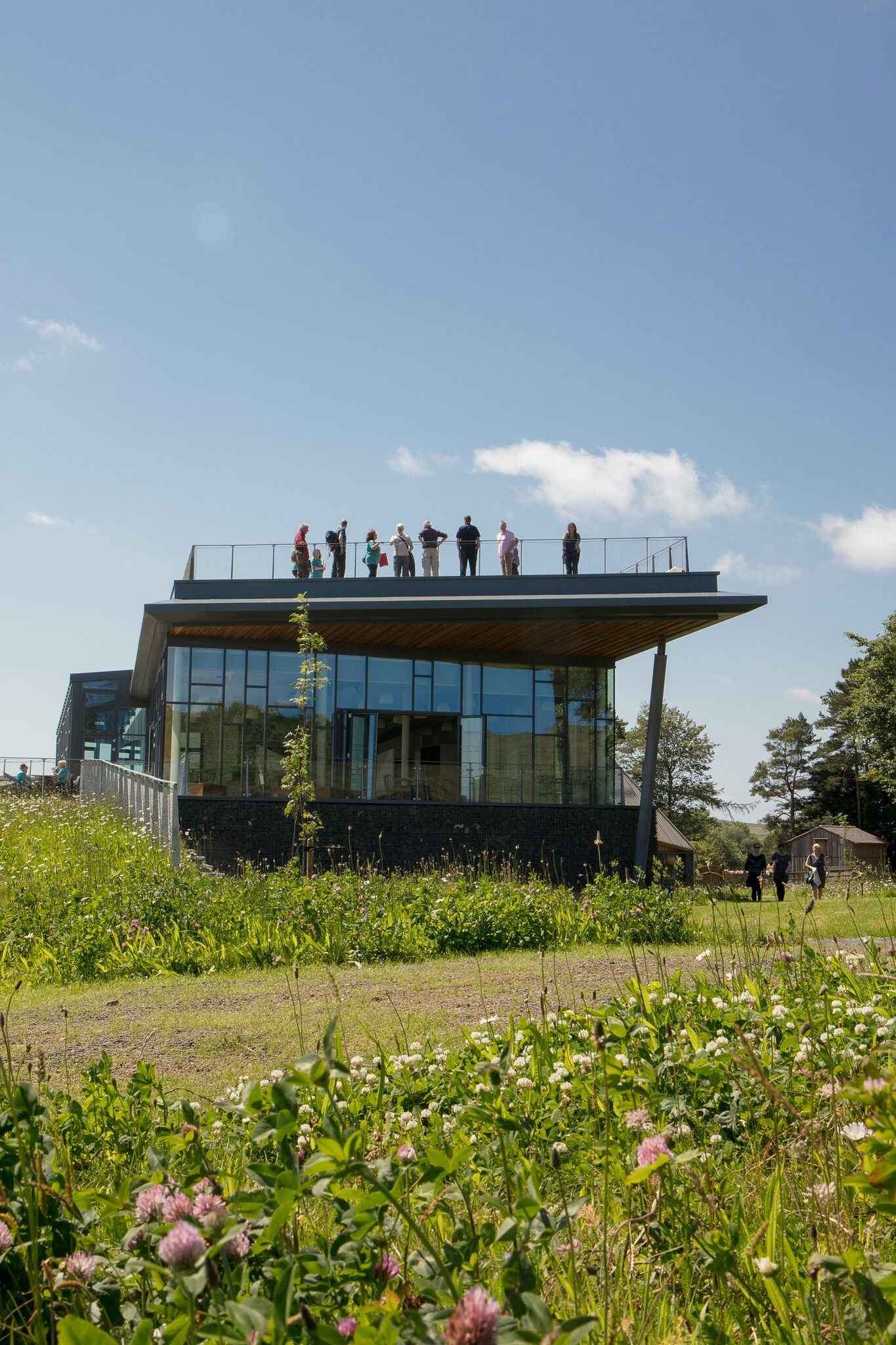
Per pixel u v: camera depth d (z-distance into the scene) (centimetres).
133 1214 253
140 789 2291
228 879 1488
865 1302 182
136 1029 827
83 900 1343
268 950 1213
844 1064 379
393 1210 213
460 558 2784
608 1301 229
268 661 2905
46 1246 231
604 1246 223
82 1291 206
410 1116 399
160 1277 204
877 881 2348
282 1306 158
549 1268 260
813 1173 305
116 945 1218
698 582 2747
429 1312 171
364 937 1241
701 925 1348
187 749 2814
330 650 2947
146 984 1089
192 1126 283
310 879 1434
